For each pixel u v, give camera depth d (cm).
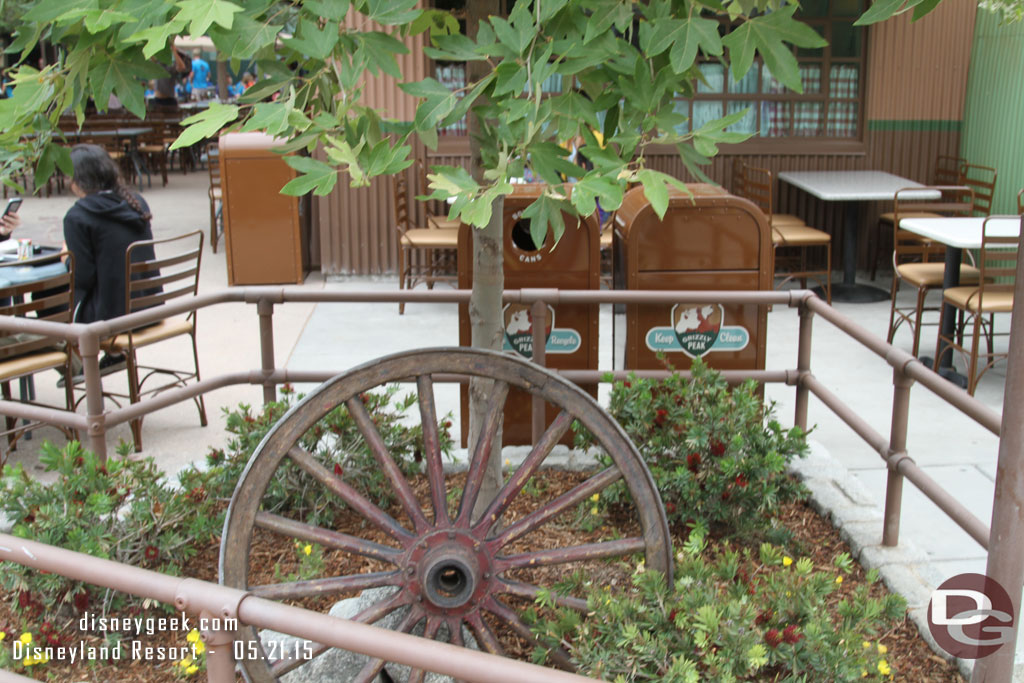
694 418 386
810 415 603
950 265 654
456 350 264
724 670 239
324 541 263
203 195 1438
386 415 402
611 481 273
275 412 392
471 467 270
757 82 951
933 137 971
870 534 385
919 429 575
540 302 442
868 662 271
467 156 930
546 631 265
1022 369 216
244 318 812
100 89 210
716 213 477
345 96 202
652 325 491
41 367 513
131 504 344
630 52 207
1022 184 880
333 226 942
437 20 283
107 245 538
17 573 303
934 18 944
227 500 378
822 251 978
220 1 173
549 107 196
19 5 204
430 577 261
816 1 944
